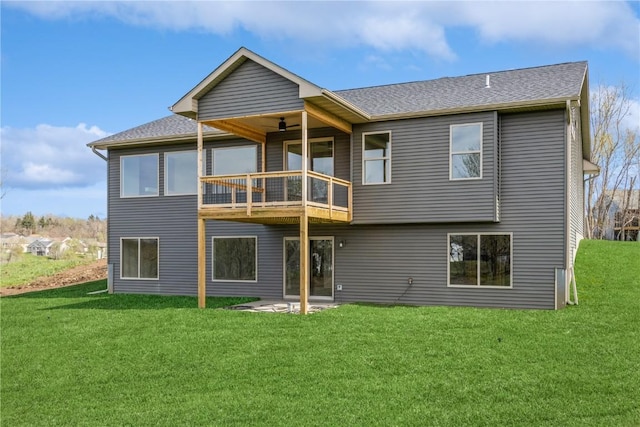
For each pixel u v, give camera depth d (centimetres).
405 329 1072
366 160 1502
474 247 1416
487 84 1573
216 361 895
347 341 988
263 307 1437
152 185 1847
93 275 2438
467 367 819
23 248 3741
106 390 787
